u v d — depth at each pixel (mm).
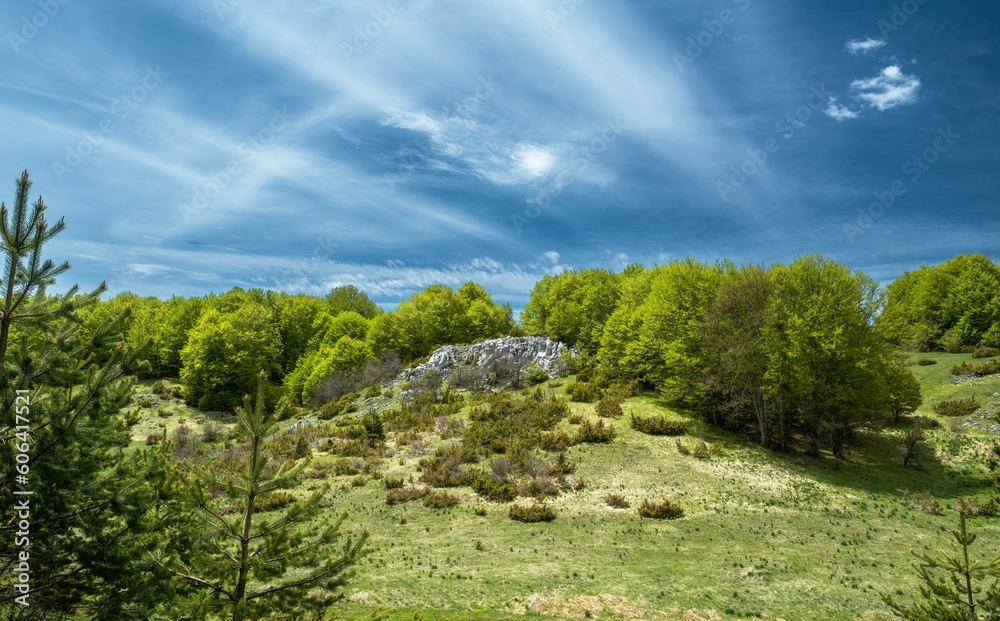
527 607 15609
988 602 8953
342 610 14953
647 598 16359
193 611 8211
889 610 15258
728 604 15938
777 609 15555
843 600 16031
